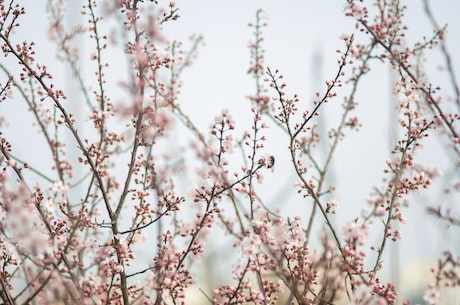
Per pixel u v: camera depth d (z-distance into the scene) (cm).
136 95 504
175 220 660
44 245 502
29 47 593
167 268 551
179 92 709
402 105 585
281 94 582
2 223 529
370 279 531
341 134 732
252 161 554
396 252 504
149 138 562
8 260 571
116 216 591
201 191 559
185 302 608
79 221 562
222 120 541
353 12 625
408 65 622
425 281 490
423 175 573
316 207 657
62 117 594
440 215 497
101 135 618
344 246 513
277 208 596
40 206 566
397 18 666
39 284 580
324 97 576
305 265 571
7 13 578
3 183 539
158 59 589
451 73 495
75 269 602
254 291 554
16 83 596
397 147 576
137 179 609
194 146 495
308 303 506
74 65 689
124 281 571
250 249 527
